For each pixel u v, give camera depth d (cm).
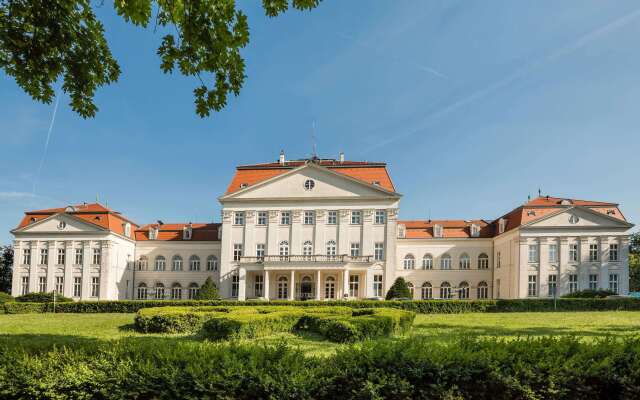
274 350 884
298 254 5969
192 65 1014
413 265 6625
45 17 1016
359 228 5941
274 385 784
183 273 6831
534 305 4050
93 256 6338
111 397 807
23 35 1055
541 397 783
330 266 5578
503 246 6256
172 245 6906
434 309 4056
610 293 5081
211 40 957
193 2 912
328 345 1869
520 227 5812
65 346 933
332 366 823
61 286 6341
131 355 888
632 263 7550
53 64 1092
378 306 4084
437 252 6619
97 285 6291
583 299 4041
